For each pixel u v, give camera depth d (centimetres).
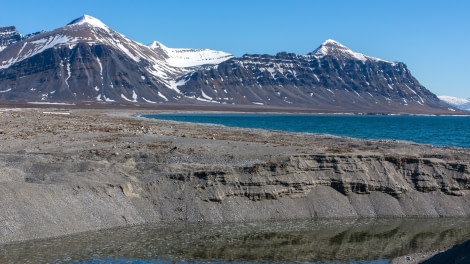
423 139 11281
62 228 4169
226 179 4997
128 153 5869
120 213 4556
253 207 4934
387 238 4341
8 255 3600
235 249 3897
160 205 4781
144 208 4719
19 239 3925
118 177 4975
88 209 4444
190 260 3597
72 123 10069
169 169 5184
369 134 12638
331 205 5134
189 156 5834
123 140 7156
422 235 4478
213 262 3572
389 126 17075
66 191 4494
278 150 6369
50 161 5494
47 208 4262
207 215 4750
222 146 6706
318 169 5369
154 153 5891
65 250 3744
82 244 3903
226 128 11094
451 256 3281
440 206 5319
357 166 5459
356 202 5241
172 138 7656
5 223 3975
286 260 3669
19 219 4059
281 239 4216
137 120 13225
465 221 5041
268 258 3703
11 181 4569
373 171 5494
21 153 6006
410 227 4750
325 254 3831
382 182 5406
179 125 11556
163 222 4634
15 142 6800
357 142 8144
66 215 4294
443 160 5847
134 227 4453
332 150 6322
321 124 17325
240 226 4597
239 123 16825
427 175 5534
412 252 3922
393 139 10394
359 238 4322
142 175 5094
